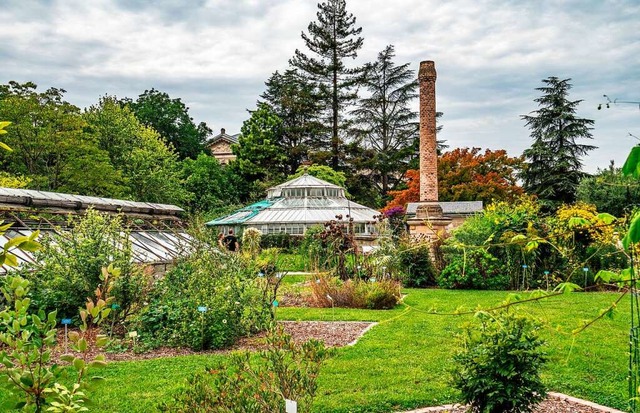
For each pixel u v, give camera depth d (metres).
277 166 53.84
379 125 55.81
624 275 3.12
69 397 2.60
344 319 11.59
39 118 28.64
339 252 16.89
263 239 31.86
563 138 42.34
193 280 9.83
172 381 6.70
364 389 6.38
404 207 41.34
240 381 4.24
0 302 8.27
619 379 6.62
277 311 12.80
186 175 46.88
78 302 9.51
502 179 41.56
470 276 17.52
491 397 4.88
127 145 38.03
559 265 16.83
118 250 9.90
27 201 13.08
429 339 9.12
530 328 4.99
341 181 49.22
